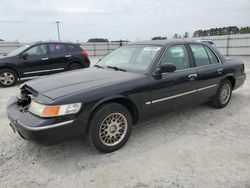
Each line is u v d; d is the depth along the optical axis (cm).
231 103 543
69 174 274
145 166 286
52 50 867
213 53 474
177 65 395
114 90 308
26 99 313
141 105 340
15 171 281
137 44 435
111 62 426
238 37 2500
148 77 346
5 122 441
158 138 362
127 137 334
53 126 265
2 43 2680
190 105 426
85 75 359
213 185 248
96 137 301
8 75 793
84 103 283
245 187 245
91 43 3194
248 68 1287
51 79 349
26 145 345
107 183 256
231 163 288
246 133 378
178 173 271
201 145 338
